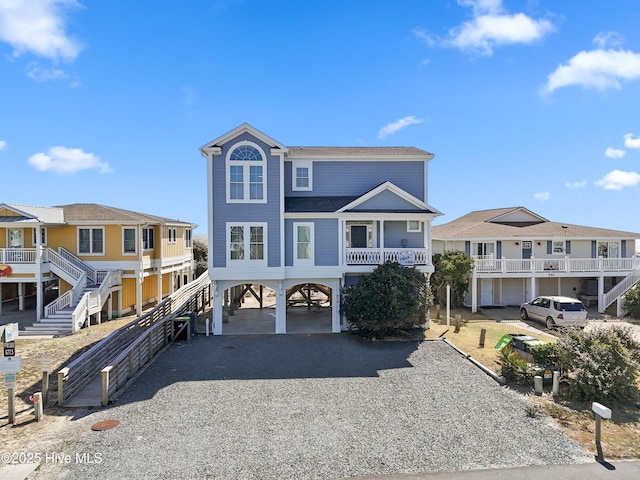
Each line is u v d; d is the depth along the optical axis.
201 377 12.45
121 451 7.98
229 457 7.75
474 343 16.33
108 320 22.34
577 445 8.17
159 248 26.08
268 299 30.45
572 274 23.33
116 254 23.30
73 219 23.17
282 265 18.22
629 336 11.58
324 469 7.36
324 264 18.69
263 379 12.27
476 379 12.14
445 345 16.20
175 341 17.02
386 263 17.91
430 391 11.18
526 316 21.22
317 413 9.76
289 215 18.39
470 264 22.81
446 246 27.38
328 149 22.22
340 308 18.48
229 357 14.66
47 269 22.06
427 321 18.86
